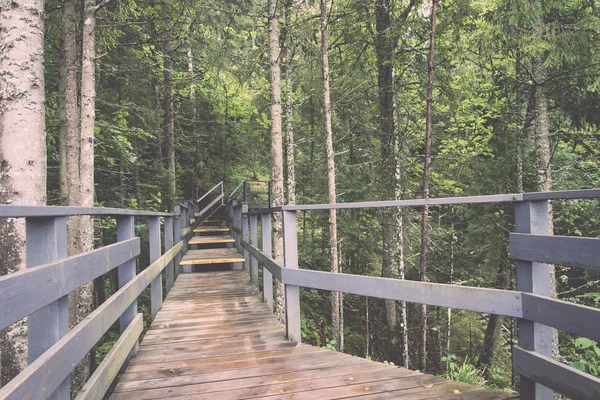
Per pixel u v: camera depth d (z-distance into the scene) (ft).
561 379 5.45
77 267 5.62
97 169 34.65
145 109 36.63
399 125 36.86
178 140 55.47
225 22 31.91
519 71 31.71
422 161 39.75
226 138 62.90
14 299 3.74
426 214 28.84
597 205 33.68
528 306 6.18
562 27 25.58
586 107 28.96
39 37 12.58
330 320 40.78
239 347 11.02
